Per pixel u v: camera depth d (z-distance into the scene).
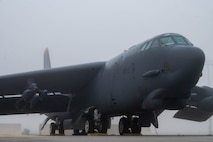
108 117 35.91
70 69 34.78
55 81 35.78
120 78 31.14
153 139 18.77
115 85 31.84
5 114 39.03
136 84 28.86
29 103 31.25
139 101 28.75
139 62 28.78
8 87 35.03
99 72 35.56
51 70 34.59
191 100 35.38
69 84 36.78
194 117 39.84
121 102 30.84
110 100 32.44
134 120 33.47
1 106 37.12
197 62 25.53
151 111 30.25
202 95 34.91
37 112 39.34
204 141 16.61
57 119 43.44
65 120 41.69
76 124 38.00
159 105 26.92
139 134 33.06
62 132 42.88
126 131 33.97
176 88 26.03
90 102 36.50
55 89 37.41
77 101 38.75
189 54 25.64
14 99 36.50
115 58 33.38
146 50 28.38
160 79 26.59
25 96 30.61
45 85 36.16
